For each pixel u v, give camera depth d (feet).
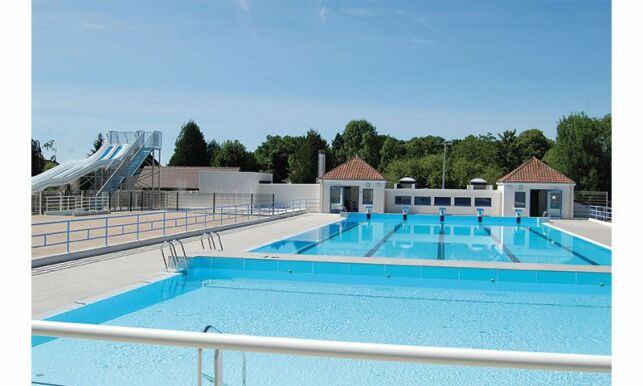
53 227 76.43
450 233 88.07
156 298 36.86
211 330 28.43
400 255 60.03
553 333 28.53
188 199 138.92
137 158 132.05
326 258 45.62
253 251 58.54
